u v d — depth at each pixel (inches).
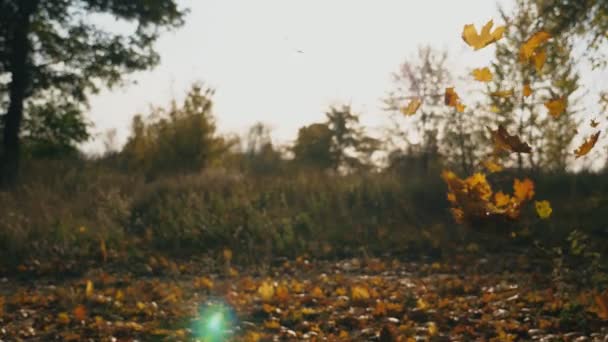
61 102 957.8
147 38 933.2
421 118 864.3
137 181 772.0
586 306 259.3
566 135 408.2
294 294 333.7
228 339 243.0
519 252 439.2
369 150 1596.9
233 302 309.9
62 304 305.6
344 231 551.8
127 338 246.4
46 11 884.0
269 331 259.0
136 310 291.7
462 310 282.7
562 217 499.5
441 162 753.6
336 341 239.6
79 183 731.4
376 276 397.1
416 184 656.4
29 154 1016.2
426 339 235.8
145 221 591.8
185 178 760.3
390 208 621.3
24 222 514.6
